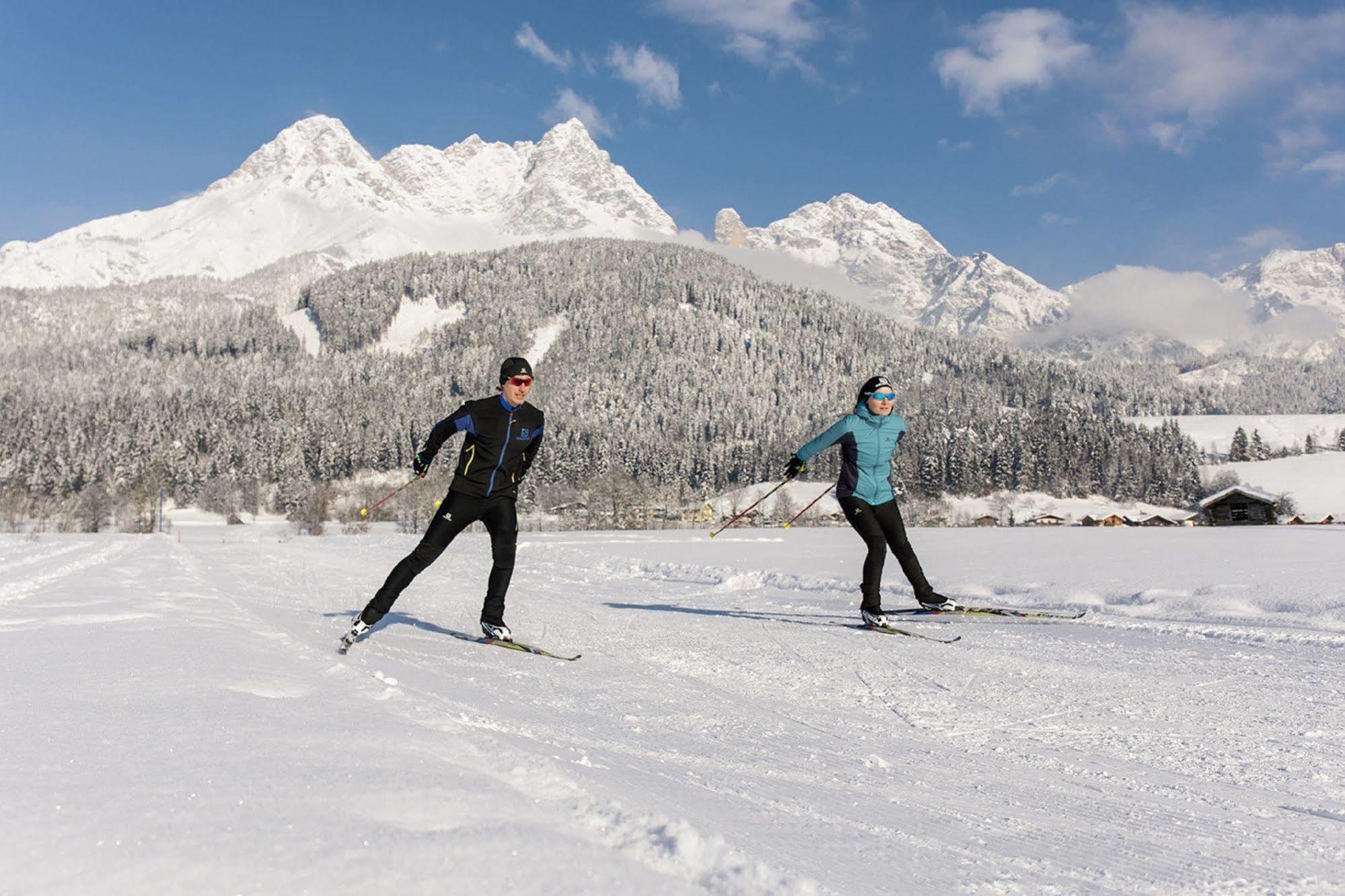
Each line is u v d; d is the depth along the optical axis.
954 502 100.44
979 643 5.50
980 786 2.54
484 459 5.18
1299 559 12.12
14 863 1.10
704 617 7.09
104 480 100.56
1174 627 6.05
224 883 1.09
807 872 1.57
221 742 1.85
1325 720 3.46
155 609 6.06
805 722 3.38
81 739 1.83
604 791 1.77
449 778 1.68
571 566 14.87
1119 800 2.43
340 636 5.24
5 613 5.63
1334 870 1.89
